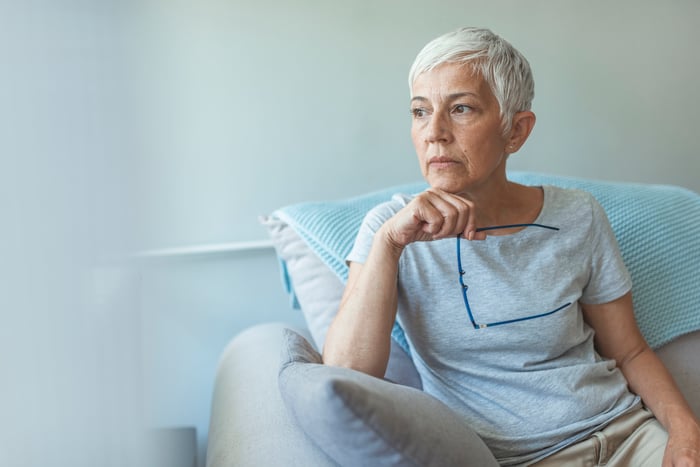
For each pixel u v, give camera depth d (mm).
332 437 817
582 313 1221
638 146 1973
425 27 1769
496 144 1070
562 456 1081
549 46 1869
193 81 1642
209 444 1153
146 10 1583
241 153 1694
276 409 1066
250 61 1671
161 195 1649
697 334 1372
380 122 1770
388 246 1055
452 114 1048
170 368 1700
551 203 1162
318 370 906
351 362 1036
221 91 1661
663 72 1950
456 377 1137
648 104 1956
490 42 1058
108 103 876
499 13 1821
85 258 744
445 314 1119
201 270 1701
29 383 607
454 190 1054
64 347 673
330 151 1752
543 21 1854
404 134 1789
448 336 1120
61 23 721
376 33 1736
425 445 823
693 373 1330
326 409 785
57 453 651
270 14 1669
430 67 1053
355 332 1041
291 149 1727
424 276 1125
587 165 1953
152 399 1347
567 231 1151
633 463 1103
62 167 696
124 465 831
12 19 610
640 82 1940
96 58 831
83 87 772
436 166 1054
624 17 1900
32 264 621
